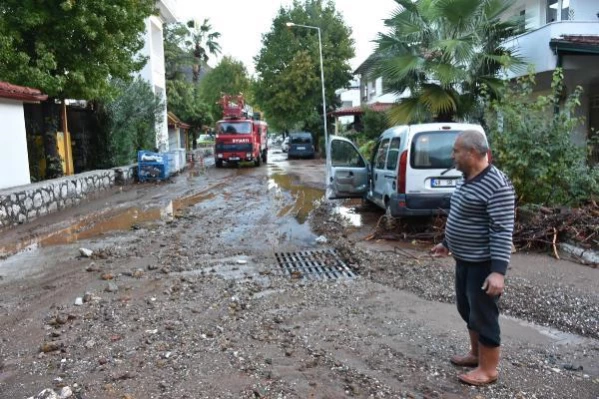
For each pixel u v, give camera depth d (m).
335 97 40.69
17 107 12.05
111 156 19.50
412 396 3.48
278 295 5.80
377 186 10.05
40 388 3.69
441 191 8.21
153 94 23.09
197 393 3.55
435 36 13.90
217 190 16.67
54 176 15.38
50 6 13.20
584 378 3.75
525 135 8.34
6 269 7.11
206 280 6.41
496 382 3.65
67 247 8.47
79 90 14.54
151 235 9.36
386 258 7.16
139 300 5.64
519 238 7.38
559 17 16.27
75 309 5.38
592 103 14.95
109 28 14.53
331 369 3.90
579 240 7.20
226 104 27.98
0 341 4.61
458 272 3.63
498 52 13.48
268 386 3.64
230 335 4.61
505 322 4.90
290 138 35.84
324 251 8.02
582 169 8.31
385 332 4.64
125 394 3.55
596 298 5.30
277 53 40.22
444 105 12.71
